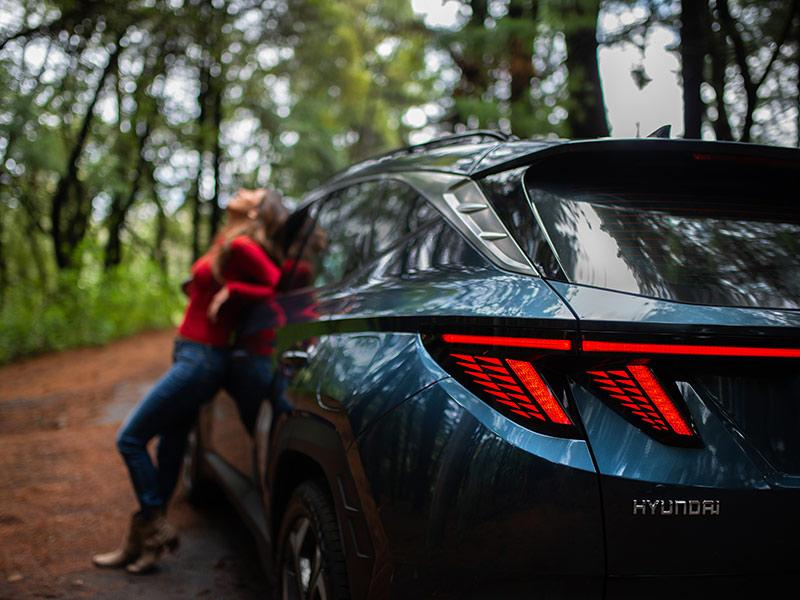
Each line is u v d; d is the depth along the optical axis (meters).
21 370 10.65
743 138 4.27
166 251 22.67
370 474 1.87
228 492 3.54
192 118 16.98
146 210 21.12
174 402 3.40
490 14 6.09
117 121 15.86
